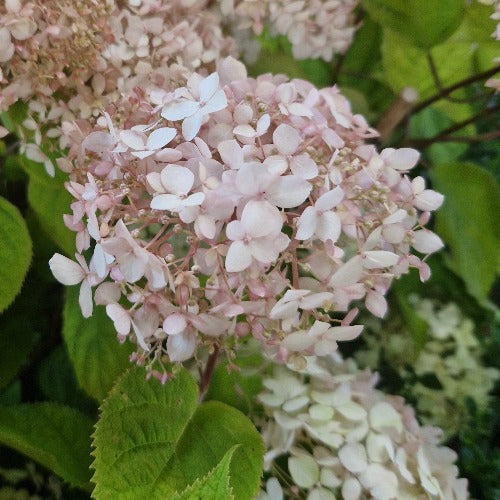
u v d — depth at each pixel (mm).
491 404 301
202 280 183
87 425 205
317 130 172
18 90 196
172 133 158
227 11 237
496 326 315
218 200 149
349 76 333
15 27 187
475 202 284
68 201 213
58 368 261
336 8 253
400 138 314
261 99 175
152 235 203
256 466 186
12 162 246
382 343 304
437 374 301
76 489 219
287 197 150
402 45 274
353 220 165
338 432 209
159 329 158
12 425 194
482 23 247
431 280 302
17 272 204
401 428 219
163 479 177
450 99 264
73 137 189
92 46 198
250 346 208
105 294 160
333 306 164
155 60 212
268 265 153
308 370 218
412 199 179
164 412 186
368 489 202
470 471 272
